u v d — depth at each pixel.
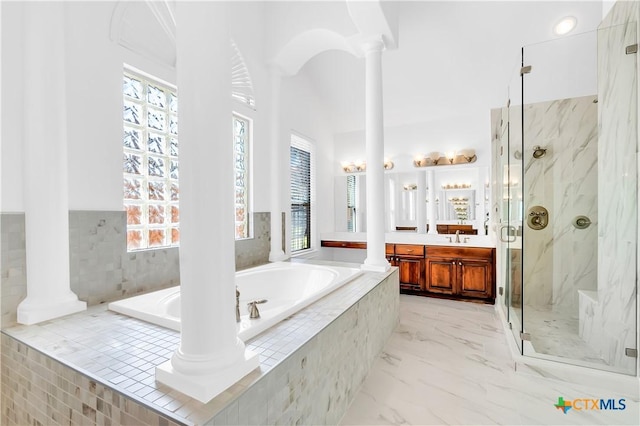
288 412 1.15
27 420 1.28
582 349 2.22
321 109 4.50
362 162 4.68
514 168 2.86
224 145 0.98
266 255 3.38
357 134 4.72
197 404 0.88
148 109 2.23
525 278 3.28
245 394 0.94
